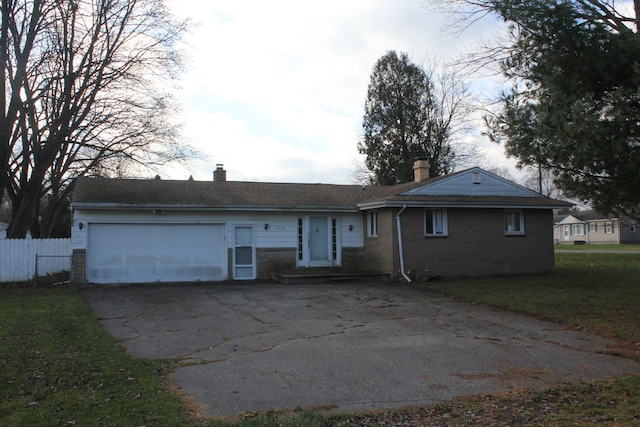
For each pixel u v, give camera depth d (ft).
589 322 32.91
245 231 60.95
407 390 19.75
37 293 47.16
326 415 16.75
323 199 65.92
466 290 48.19
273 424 15.72
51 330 29.22
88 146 70.18
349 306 40.60
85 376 20.45
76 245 54.13
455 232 61.21
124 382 19.89
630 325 31.58
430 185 60.80
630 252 108.99
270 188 69.15
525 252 64.69
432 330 31.63
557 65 30.04
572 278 58.03
